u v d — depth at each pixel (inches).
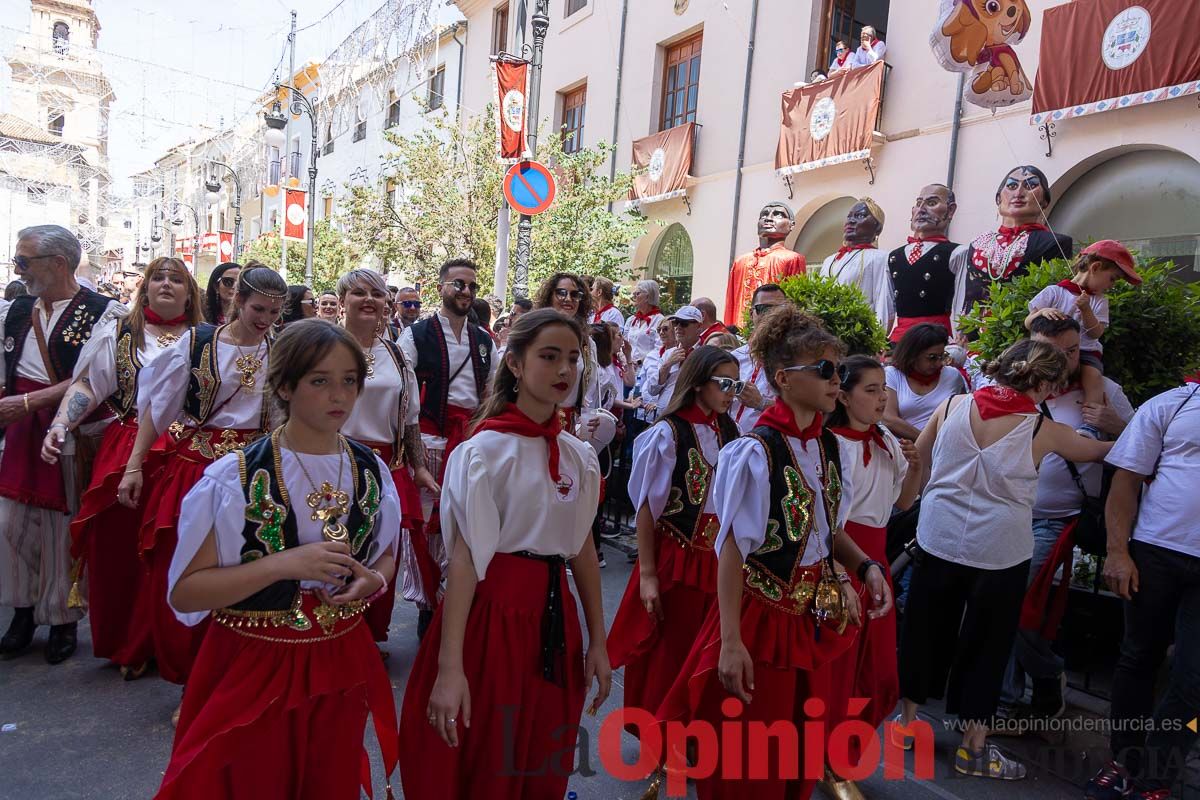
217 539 81.4
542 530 92.8
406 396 158.6
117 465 152.7
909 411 173.0
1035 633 151.7
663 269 562.6
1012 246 225.0
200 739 79.2
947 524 135.5
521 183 355.6
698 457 132.3
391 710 92.7
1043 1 325.4
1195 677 120.0
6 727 135.9
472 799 93.0
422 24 583.5
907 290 245.3
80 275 236.2
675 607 129.9
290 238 733.9
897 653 144.3
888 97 391.5
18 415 157.5
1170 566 122.0
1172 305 177.0
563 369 91.1
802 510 102.5
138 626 153.9
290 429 86.2
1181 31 276.7
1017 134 336.8
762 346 106.9
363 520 88.0
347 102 732.0
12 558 159.8
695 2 512.7
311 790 85.7
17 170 1467.8
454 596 89.0
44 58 1481.3
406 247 542.3
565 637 95.2
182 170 1541.6
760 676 102.0
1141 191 303.6
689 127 506.3
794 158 431.2
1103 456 134.7
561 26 638.5
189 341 139.1
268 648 83.2
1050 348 132.0
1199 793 127.5
